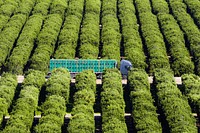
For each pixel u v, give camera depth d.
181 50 136.62
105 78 115.44
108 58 131.75
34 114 104.62
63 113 99.69
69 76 119.12
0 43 136.62
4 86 109.88
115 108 100.06
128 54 133.88
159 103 104.94
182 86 116.75
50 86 110.94
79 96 105.81
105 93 107.06
